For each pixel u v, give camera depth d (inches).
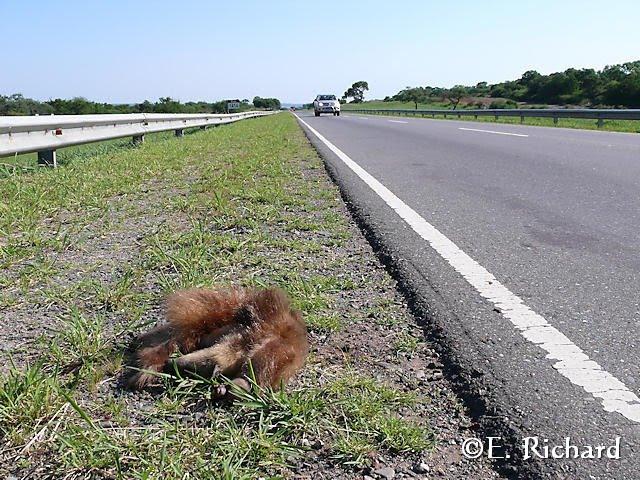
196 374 88.5
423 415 83.3
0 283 135.0
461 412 83.6
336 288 132.5
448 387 90.0
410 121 1142.3
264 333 91.4
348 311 119.7
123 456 74.0
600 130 701.3
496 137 587.5
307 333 103.3
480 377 90.4
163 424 79.8
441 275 137.3
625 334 104.5
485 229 182.5
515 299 121.9
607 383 87.2
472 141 540.1
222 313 94.7
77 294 128.6
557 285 130.6
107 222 191.8
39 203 214.7
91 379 90.9
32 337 108.3
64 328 111.0
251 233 177.2
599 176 296.2
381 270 144.8
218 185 258.7
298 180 288.0
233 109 1814.7
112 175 285.6
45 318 117.0
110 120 409.7
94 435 77.4
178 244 164.6
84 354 98.7
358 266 148.5
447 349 100.4
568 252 157.0
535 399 83.4
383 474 71.4
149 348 94.5
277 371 87.5
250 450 74.3
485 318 112.1
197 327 94.2
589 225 189.0
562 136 587.2
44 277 139.0
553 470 69.2
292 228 187.0
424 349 102.5
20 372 91.4
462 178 295.1
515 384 87.5
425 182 280.7
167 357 92.0
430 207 217.0
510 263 146.9
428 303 120.2
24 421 80.7
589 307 117.6
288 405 82.2
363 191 251.6
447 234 175.8
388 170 326.6
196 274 132.4
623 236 174.4
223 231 181.8
